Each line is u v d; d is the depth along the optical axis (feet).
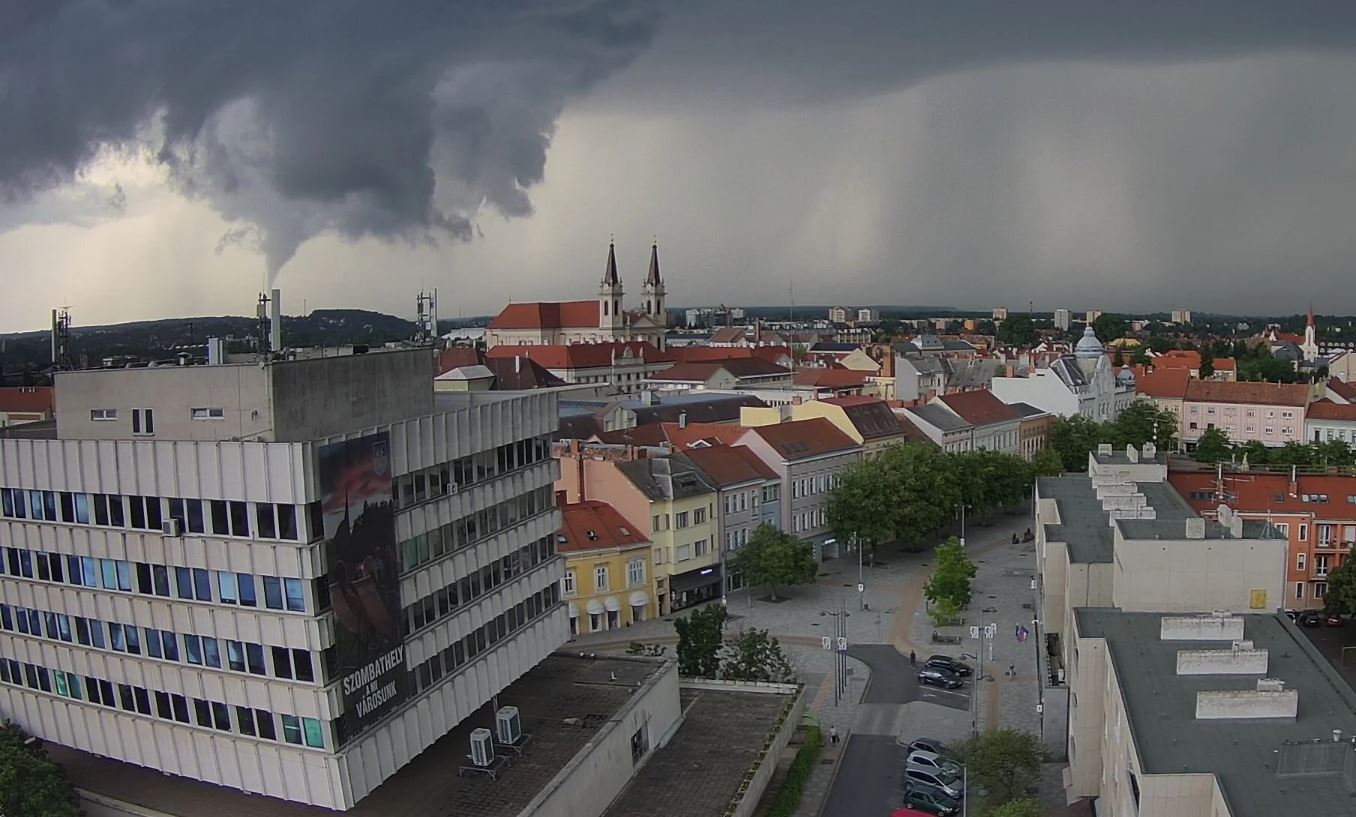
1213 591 264.31
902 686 363.15
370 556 223.10
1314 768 182.50
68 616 242.37
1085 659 245.86
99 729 242.99
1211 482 451.94
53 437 256.32
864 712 341.62
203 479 215.31
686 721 314.14
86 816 238.68
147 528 225.76
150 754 236.22
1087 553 303.48
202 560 218.79
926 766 285.23
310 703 212.23
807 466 536.01
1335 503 433.89
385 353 255.70
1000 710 338.95
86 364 269.23
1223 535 269.23
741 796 264.52
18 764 227.61
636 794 268.62
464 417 259.80
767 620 441.68
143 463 222.69
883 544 582.76
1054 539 321.11
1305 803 173.47
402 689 234.17
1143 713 207.51
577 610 425.28
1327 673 223.51
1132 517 314.35
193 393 228.84
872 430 599.57
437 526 249.14
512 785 243.81
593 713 280.92
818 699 353.72
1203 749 192.44
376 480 224.53
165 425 232.73
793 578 460.14
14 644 254.68
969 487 576.20
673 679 312.09
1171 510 349.00
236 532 213.66
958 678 361.30
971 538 595.06
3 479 245.65
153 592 227.81
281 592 210.59
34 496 241.35
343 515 214.69
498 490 274.57
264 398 221.25
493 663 268.62
